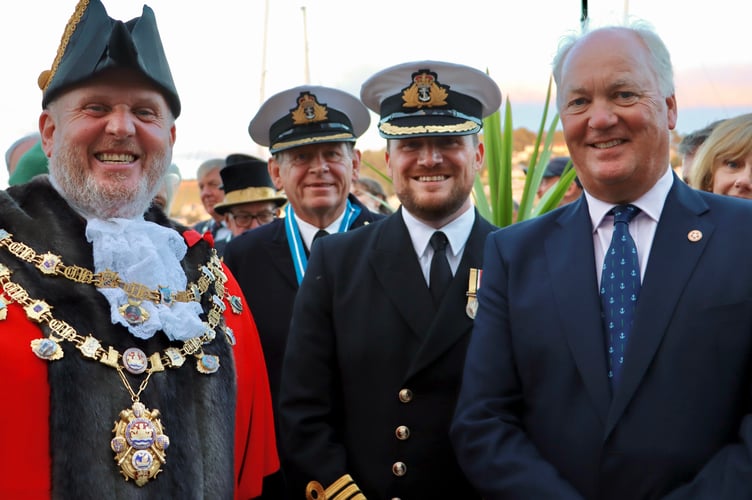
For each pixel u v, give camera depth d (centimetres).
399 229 296
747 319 207
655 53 228
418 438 274
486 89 306
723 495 195
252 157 510
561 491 209
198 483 209
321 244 304
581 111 228
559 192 438
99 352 204
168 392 211
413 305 282
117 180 218
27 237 211
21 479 193
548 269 233
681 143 418
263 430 251
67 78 215
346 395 283
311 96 368
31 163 313
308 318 290
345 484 265
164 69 228
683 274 216
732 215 221
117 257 215
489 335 237
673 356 210
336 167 368
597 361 217
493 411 228
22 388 195
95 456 196
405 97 299
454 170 292
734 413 207
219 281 243
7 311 200
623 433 209
